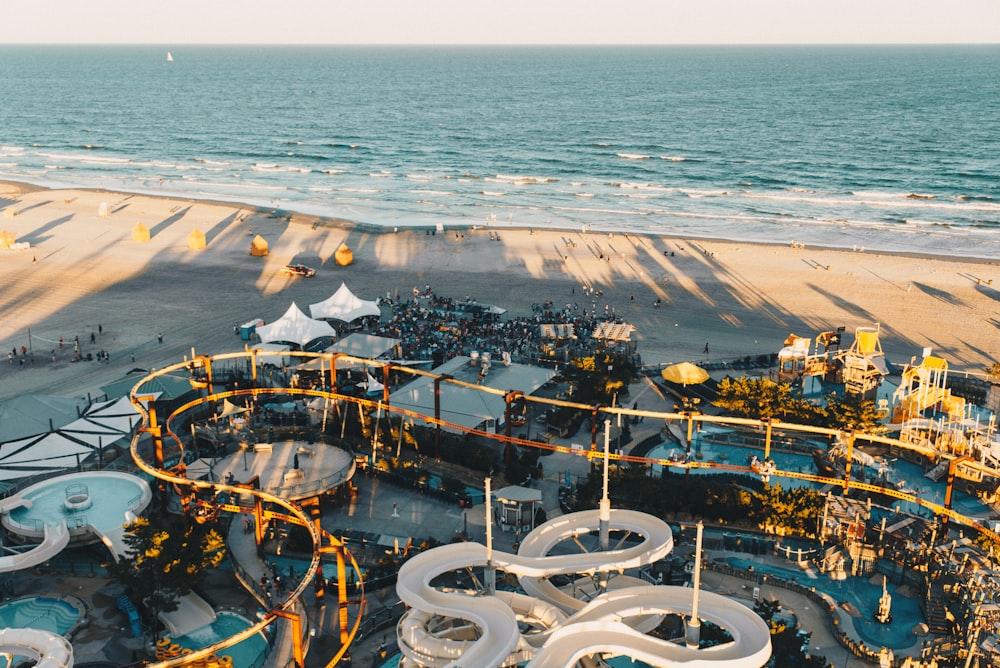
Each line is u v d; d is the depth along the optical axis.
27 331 115.44
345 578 54.31
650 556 48.72
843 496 67.12
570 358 102.94
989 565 58.16
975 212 198.25
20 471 71.31
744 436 82.06
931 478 75.56
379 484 73.62
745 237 172.50
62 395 94.06
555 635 41.91
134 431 79.06
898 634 54.38
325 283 138.88
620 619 43.25
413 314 120.62
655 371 100.81
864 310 124.56
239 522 65.31
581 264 149.50
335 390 82.00
